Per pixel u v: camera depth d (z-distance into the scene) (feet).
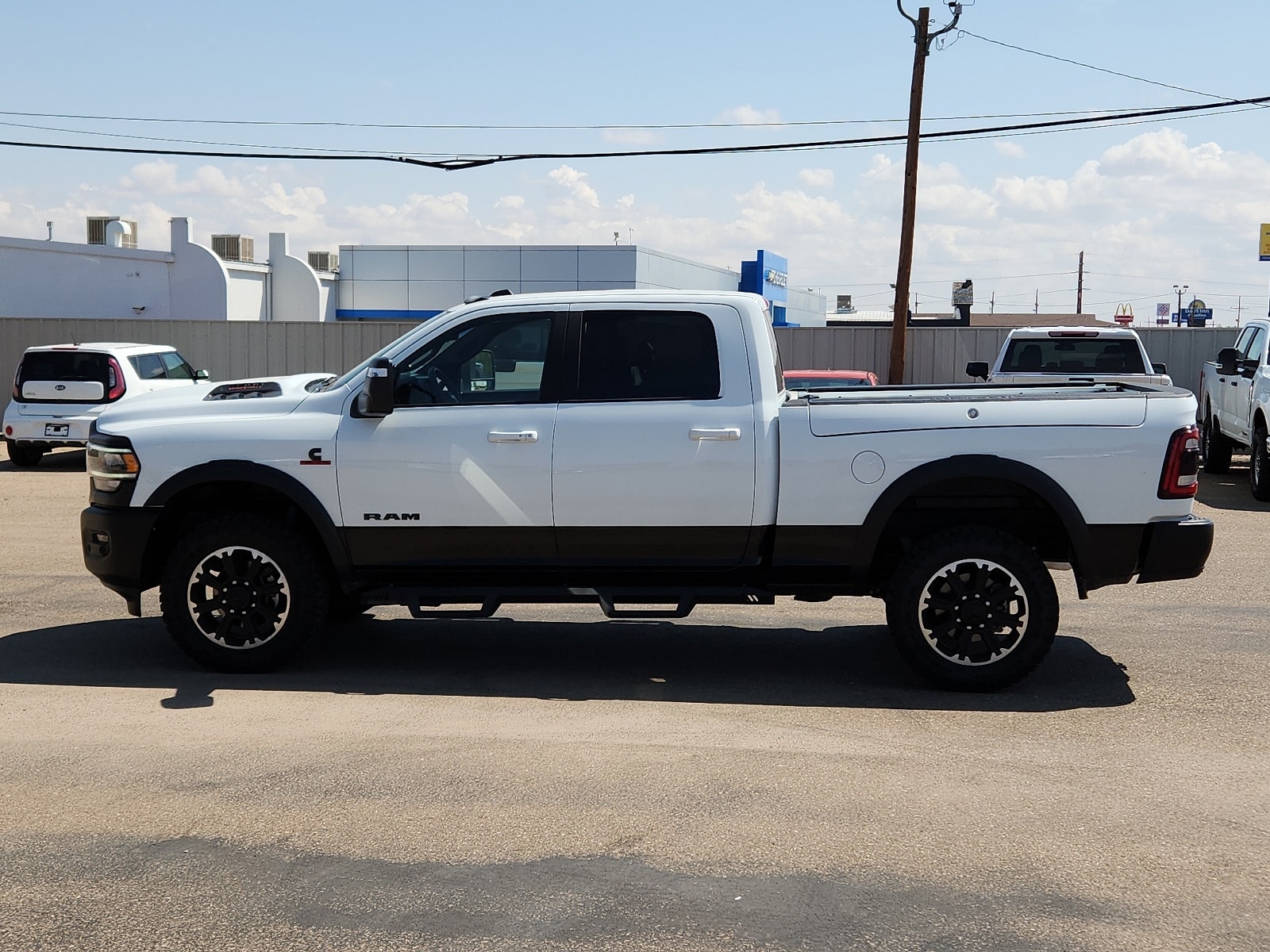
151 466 22.13
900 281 78.23
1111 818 15.38
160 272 132.05
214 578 22.13
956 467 20.89
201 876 13.62
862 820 15.26
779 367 23.02
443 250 151.53
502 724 19.39
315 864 13.94
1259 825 15.16
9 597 29.55
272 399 22.66
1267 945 12.06
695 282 170.81
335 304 154.10
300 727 19.20
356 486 21.85
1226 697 21.06
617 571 21.86
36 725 19.29
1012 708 20.40
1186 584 31.58
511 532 21.76
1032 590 20.76
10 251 126.31
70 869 13.80
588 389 21.79
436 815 15.42
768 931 12.34
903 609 21.01
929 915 12.69
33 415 59.72
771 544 21.57
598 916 12.66
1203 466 61.72
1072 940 12.14
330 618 26.78
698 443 21.31
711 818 15.33
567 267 149.59
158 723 19.42
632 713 20.02
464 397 22.06
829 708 20.38
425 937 12.20
